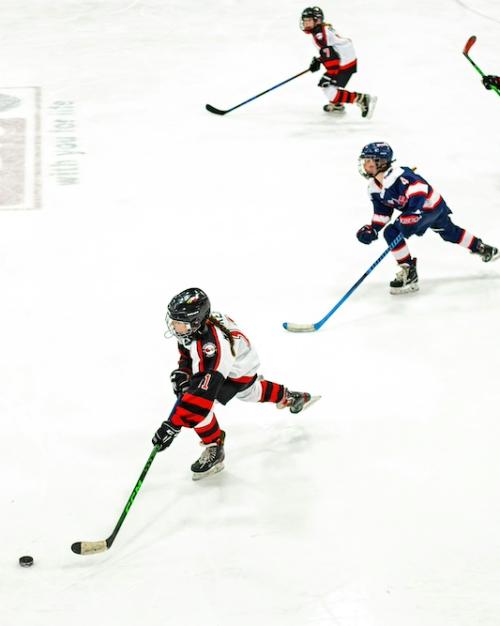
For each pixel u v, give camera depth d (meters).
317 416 12.93
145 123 24.78
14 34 32.94
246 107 25.98
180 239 18.39
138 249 17.97
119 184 21.06
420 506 11.19
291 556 10.41
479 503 11.23
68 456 12.05
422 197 15.16
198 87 27.53
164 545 10.57
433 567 10.26
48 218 19.33
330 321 15.40
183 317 10.38
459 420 12.84
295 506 11.20
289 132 24.16
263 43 31.86
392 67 29.33
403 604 9.76
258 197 20.38
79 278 16.83
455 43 31.92
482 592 9.91
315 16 23.61
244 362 11.37
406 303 15.99
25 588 9.91
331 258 17.64
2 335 14.94
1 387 13.55
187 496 11.36
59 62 29.84
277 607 9.70
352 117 25.27
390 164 15.33
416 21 34.66
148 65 29.56
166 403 13.18
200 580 10.05
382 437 12.47
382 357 14.35
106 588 9.93
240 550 10.49
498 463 11.95
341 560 10.35
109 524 10.88
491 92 27.14
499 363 14.23
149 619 9.54
